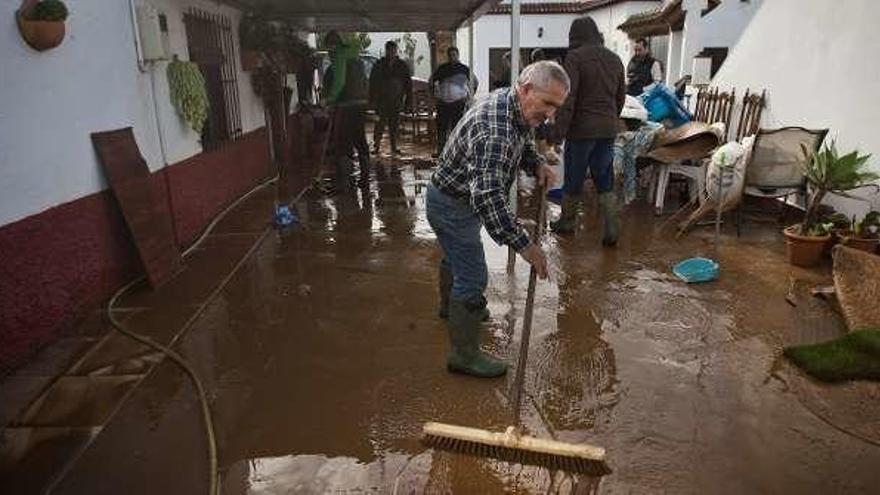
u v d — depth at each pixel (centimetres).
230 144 692
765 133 520
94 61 403
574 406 292
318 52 1169
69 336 363
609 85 492
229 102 697
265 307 409
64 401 296
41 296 343
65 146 369
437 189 293
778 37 637
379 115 1026
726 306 400
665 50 1413
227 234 580
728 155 524
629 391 304
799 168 523
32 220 336
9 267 317
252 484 242
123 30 442
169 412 288
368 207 682
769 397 297
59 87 364
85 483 241
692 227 573
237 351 348
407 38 2033
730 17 1245
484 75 1930
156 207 464
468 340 314
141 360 336
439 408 292
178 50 551
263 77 795
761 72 668
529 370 325
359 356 342
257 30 746
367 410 291
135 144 448
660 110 662
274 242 556
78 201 380
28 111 336
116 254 425
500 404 295
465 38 1952
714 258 491
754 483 240
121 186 420
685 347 347
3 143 316
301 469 250
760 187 534
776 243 528
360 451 262
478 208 262
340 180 783
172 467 250
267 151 850
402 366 330
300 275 468
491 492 237
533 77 260
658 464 251
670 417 282
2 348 313
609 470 208
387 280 455
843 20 538
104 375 320
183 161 546
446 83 909
